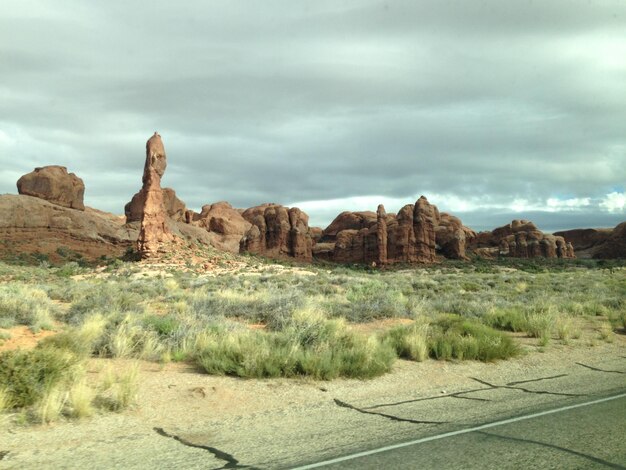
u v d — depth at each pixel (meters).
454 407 8.17
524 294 31.97
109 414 7.55
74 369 9.01
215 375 10.33
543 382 10.16
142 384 9.34
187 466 5.45
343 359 11.03
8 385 7.77
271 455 5.82
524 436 6.47
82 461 5.61
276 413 7.85
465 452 5.84
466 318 18.06
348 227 176.00
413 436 6.52
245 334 13.04
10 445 6.12
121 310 20.05
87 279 50.06
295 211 127.81
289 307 18.92
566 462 5.50
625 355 13.35
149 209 66.69
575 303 23.72
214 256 70.44
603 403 8.27
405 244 118.19
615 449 5.94
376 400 8.72
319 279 43.34
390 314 20.09
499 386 9.84
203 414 7.77
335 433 6.73
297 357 10.71
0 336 14.09
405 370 11.20
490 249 172.62
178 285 38.47
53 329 16.44
